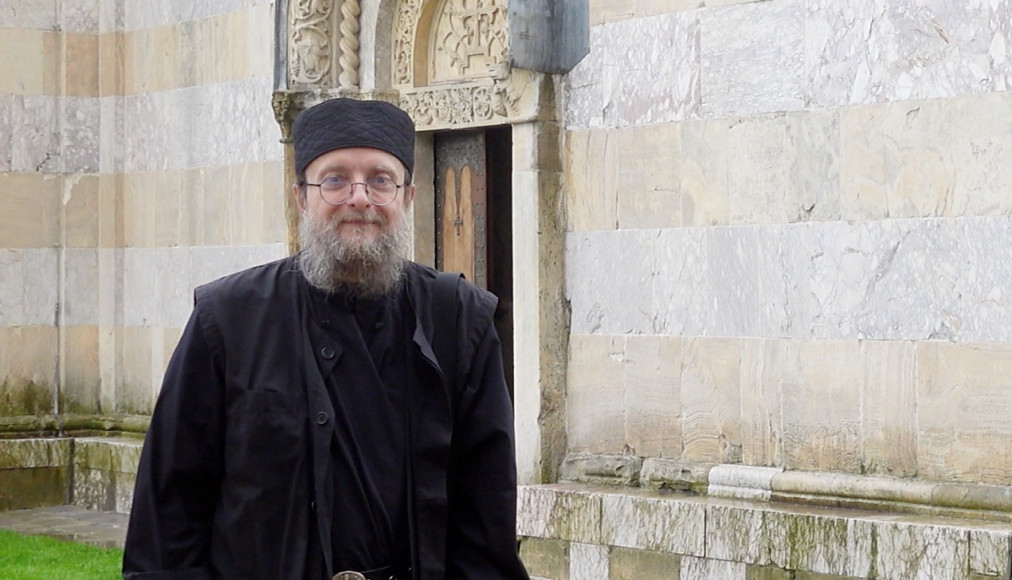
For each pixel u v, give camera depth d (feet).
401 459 12.69
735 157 28.37
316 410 12.46
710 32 28.76
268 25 38.37
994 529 23.52
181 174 41.39
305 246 12.73
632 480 30.04
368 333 12.86
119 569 33.27
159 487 12.57
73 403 43.75
